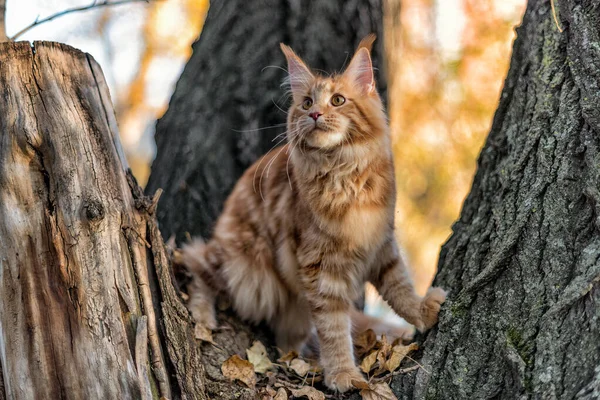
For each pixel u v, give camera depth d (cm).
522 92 357
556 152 316
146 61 700
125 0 405
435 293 353
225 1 506
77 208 294
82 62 312
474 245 345
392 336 411
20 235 291
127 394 286
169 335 308
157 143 498
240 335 393
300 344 423
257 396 327
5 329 290
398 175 623
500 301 311
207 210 463
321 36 490
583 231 294
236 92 483
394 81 548
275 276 402
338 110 359
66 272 290
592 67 313
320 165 362
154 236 319
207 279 399
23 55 302
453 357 312
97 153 305
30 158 295
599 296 271
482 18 585
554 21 345
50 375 285
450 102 606
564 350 275
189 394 303
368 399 320
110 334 289
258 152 478
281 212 386
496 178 356
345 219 359
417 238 640
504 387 290
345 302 370
